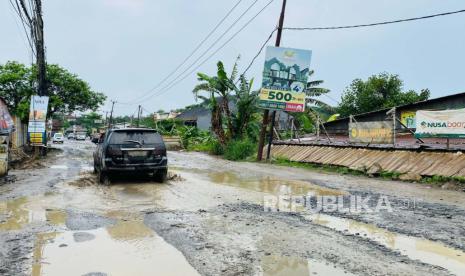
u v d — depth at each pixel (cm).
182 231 576
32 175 1276
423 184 1094
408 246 509
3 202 788
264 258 462
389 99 3328
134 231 576
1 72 3241
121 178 1178
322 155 1730
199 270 425
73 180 1141
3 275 409
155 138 1091
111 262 449
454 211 721
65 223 618
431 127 1232
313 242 524
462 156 1123
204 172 1451
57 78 3481
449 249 497
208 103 2872
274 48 1923
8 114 1297
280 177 1287
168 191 945
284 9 1942
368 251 488
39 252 481
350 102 3581
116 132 1066
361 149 1544
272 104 1938
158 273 417
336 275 411
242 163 1933
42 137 2136
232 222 630
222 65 2495
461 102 2209
